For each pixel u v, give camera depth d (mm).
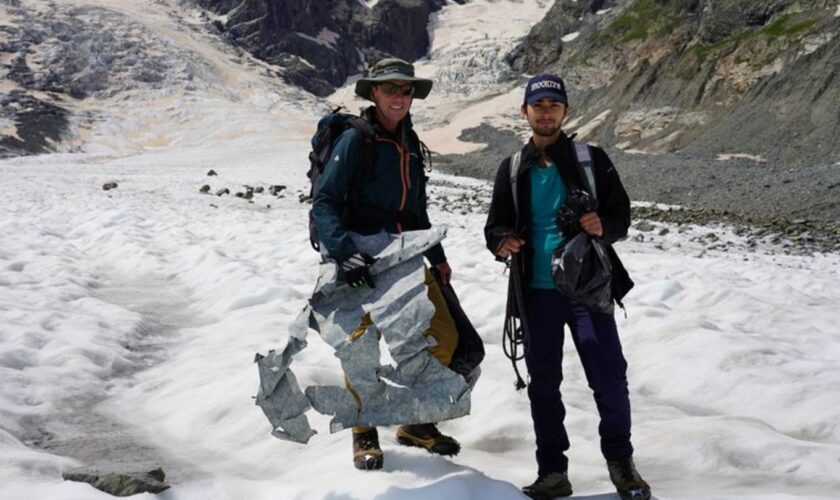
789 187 33750
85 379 5824
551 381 3711
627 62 82000
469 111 100000
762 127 54469
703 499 3676
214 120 83875
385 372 3500
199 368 6152
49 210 19484
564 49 114688
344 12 135125
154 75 92688
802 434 5012
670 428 4680
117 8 110812
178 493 3791
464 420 5031
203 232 16078
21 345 6336
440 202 28000
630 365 6414
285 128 83438
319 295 3539
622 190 3717
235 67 105938
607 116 74062
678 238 18656
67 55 91312
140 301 9453
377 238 3645
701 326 6922
